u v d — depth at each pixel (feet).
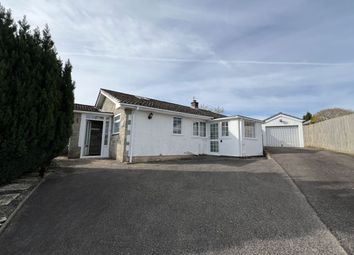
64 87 23.04
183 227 11.72
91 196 16.71
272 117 74.18
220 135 48.24
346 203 14.73
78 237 10.71
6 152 16.29
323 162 31.53
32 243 10.19
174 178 22.91
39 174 23.21
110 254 9.27
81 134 41.57
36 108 18.57
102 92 47.03
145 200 15.96
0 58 16.22
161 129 40.98
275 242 9.98
